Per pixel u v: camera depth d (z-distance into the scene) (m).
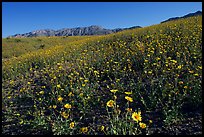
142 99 6.92
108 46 17.33
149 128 5.84
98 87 9.37
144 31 19.67
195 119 5.93
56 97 9.35
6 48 33.81
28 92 10.30
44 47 34.97
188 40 12.62
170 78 8.66
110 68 11.38
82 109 7.14
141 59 11.37
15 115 8.18
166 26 19.77
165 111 6.04
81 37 41.97
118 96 8.18
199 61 9.54
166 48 12.32
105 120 6.51
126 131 5.59
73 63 14.59
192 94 6.92
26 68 16.62
